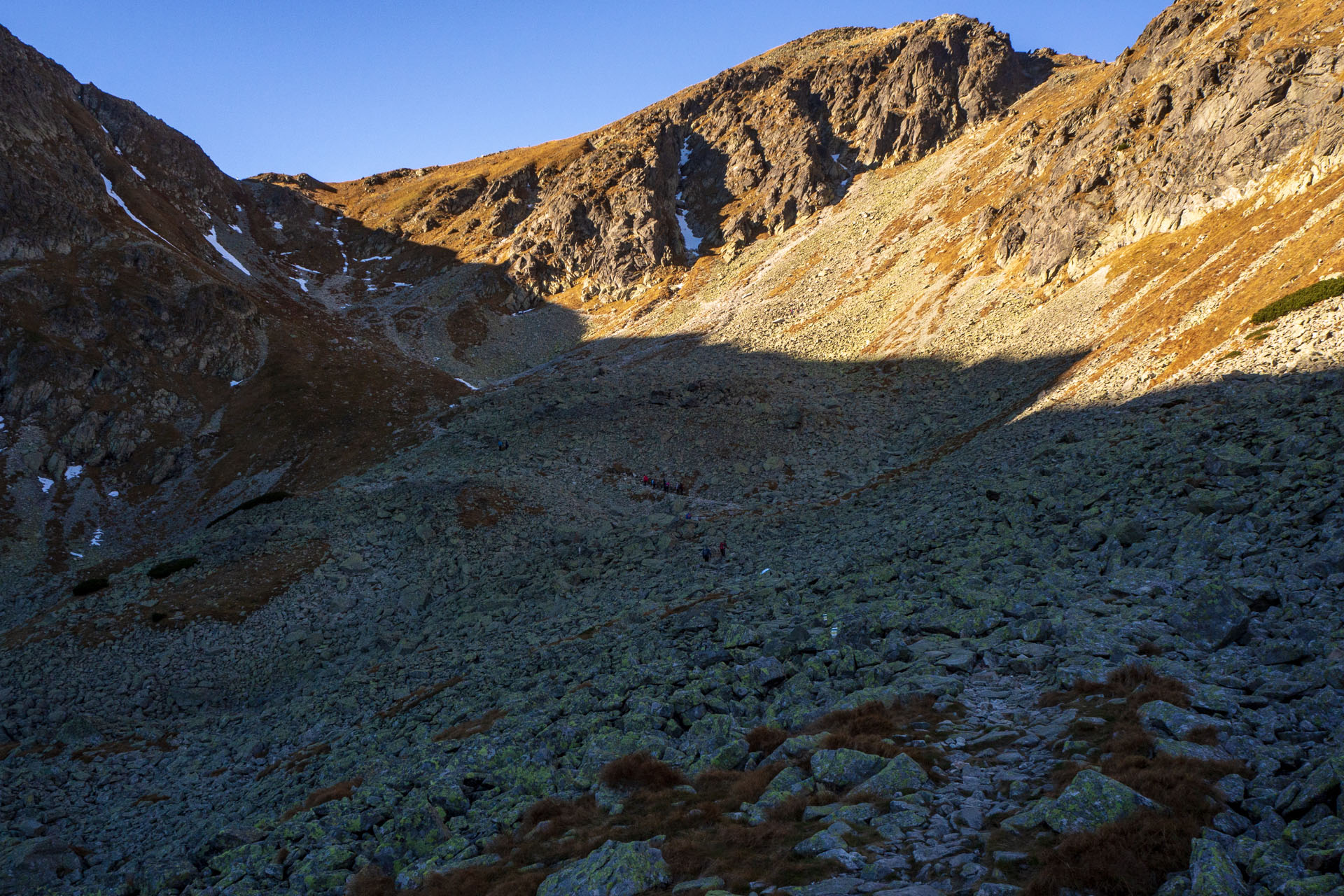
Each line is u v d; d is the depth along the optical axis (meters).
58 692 41.66
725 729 18.14
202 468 99.31
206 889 18.41
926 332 96.62
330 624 48.62
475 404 106.81
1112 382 54.44
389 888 15.46
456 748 23.58
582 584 49.25
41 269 113.94
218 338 120.88
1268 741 11.70
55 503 88.44
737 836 12.63
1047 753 13.23
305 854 18.38
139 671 43.66
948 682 17.59
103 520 88.19
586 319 154.00
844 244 138.12
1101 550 25.67
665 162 183.88
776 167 167.88
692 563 49.00
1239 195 69.75
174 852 24.97
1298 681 12.97
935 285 106.75
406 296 171.50
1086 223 86.81
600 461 76.88
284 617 48.88
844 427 80.62
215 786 31.44
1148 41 111.00
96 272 118.25
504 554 56.75
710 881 11.30
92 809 31.97
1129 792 10.52
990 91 162.38
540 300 165.50
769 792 13.94
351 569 54.31
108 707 40.78
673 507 66.75
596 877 11.98
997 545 30.08
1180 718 12.74
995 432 60.56
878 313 108.94
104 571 77.88
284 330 133.00
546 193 196.50
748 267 147.25
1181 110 82.94
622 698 22.58
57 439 96.44
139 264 124.31
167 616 48.38
